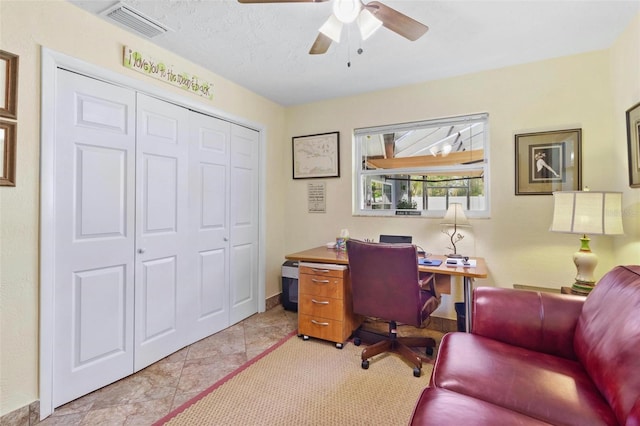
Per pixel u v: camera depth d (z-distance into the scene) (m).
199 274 2.58
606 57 2.25
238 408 1.70
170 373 2.07
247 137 3.10
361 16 1.52
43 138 1.61
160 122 2.25
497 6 1.76
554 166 2.40
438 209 2.93
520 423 0.91
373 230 3.12
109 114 1.93
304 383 1.94
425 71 2.63
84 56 1.78
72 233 1.77
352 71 2.63
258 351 2.38
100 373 1.90
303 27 1.97
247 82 2.87
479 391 1.11
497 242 2.59
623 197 2.06
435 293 2.23
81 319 1.81
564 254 2.37
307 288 2.56
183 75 2.38
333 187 3.33
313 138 3.42
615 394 0.96
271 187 3.41
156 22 1.91
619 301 1.18
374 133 3.16
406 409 1.68
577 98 2.33
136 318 2.10
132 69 2.03
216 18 1.87
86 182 1.83
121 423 1.59
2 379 1.50
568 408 1.00
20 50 1.53
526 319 1.48
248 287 3.13
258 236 3.26
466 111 2.70
